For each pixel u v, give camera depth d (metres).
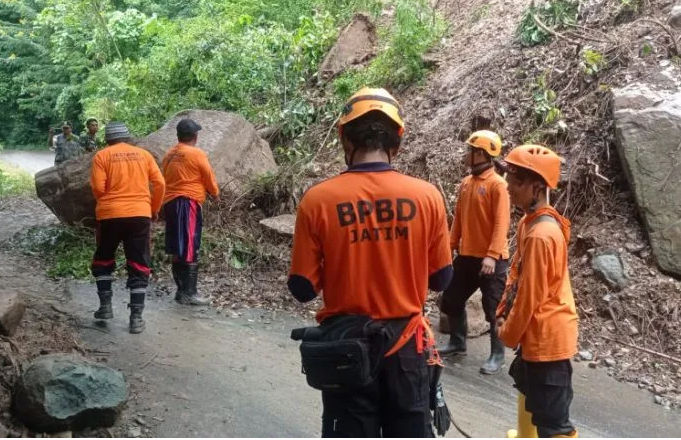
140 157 5.38
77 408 3.71
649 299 5.54
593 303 5.71
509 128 7.53
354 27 11.44
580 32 7.98
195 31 12.22
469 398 4.54
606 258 5.89
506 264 4.87
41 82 25.53
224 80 11.09
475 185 4.90
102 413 3.77
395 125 2.56
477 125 7.57
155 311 5.87
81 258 7.04
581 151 6.75
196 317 5.78
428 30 9.98
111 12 18.64
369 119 2.53
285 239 7.25
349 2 12.83
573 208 6.53
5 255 7.42
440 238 2.60
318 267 2.52
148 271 5.44
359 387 2.39
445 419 2.73
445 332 5.68
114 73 14.93
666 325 5.34
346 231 2.45
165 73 12.30
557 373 3.10
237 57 11.12
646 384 4.80
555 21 8.37
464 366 5.07
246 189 8.13
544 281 3.01
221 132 8.41
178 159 5.99
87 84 18.05
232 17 13.30
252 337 5.38
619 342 5.31
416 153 8.08
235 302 6.17
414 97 9.28
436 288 2.69
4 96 27.20
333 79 10.90
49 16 20.25
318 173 8.66
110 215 5.22
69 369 3.80
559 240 3.04
